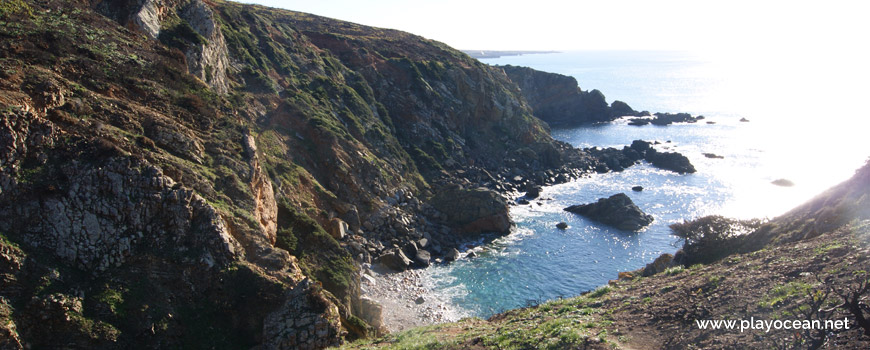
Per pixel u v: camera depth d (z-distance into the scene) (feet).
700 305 58.08
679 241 143.43
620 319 60.54
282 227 115.34
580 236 166.61
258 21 232.32
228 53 183.83
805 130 353.51
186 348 75.66
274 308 81.82
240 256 87.66
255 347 78.64
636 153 275.59
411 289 129.70
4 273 68.74
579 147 312.50
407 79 255.50
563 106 430.61
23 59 93.30
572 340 54.34
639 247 155.84
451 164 225.76
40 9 112.47
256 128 154.61
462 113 263.08
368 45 288.10
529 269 142.00
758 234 97.14
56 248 75.41
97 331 70.69
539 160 256.11
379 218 159.94
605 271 139.95
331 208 150.00
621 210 177.27
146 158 88.12
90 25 117.91
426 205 179.83
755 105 512.22
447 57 306.76
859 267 54.60
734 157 274.77
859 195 84.43
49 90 86.79
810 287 53.31
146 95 107.04
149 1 139.95
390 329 108.37
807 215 92.43
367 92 233.96
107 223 79.46
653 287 72.54
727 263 74.23
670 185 225.15
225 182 99.19
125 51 115.96
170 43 139.85
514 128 278.67
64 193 78.28
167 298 78.38
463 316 116.16
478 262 147.64
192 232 84.84
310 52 242.17
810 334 42.14
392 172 185.78
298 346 78.48
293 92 187.93
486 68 326.85
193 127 108.47
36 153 79.15
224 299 81.92
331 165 162.50
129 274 78.13
